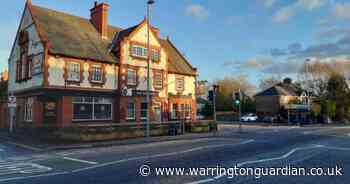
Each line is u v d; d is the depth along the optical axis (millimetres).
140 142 20266
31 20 26234
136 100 29078
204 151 14422
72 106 24359
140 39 30141
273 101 60062
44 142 19500
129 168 10219
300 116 50250
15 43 29438
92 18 31531
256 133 27438
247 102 66312
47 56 23266
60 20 27969
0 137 22672
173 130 25344
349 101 54969
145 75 30250
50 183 8266
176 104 34031
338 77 56094
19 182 8422
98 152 14953
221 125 44000
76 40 26750
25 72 26859
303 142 18812
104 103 26922
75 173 9586
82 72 25359
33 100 25297
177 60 37125
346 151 14445
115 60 27906
